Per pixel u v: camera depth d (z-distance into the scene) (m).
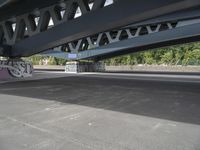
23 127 8.72
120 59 61.56
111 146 6.83
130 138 7.46
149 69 53.06
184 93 17.05
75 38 21.12
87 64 48.25
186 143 7.00
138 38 37.03
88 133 7.97
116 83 24.25
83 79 29.27
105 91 18.20
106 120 9.57
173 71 47.81
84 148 6.70
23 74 33.12
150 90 18.73
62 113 10.84
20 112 11.10
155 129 8.36
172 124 8.97
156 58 56.25
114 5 17.09
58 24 20.94
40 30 22.77
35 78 31.03
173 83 24.03
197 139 7.34
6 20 26.36
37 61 80.12
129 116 10.21
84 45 47.16
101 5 18.44
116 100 14.23
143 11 15.51
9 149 6.67
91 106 12.39
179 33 31.92
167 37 33.31
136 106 12.40
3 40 30.11
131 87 20.77
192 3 13.88
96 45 43.03
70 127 8.66
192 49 51.03
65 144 7.02
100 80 27.78
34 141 7.28
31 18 24.03
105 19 17.64
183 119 9.70
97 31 19.41
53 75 36.91
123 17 16.62
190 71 46.62
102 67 51.06
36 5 21.89
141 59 58.78
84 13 19.11
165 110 11.41
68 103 13.28
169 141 7.18
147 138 7.45
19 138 7.55
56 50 48.66
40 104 13.00
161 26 36.31
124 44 39.00
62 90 18.83
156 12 15.42
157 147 6.71
